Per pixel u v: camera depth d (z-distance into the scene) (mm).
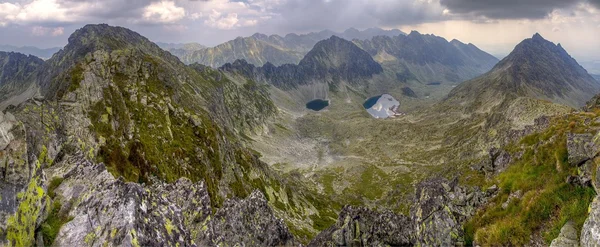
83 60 124812
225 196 99688
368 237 40156
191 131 118812
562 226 25516
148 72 137625
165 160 87438
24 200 17219
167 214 22953
